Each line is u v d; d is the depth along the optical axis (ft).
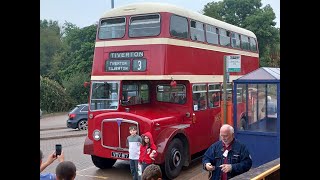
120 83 35.78
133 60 35.19
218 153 16.29
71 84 137.28
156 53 34.09
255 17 125.49
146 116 33.35
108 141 33.99
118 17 36.40
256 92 30.37
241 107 31.07
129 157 31.58
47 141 65.46
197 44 39.09
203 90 40.29
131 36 35.50
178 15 35.76
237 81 30.96
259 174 13.73
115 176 36.27
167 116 34.86
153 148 30.45
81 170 39.32
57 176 12.45
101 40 37.24
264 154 29.78
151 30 34.60
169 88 38.73
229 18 135.33
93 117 36.50
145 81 39.55
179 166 34.68
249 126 30.71
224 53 45.98
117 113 33.60
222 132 15.97
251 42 56.34
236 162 15.89
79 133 73.61
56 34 152.87
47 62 146.72
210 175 16.61
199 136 39.19
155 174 12.49
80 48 152.87
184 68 36.47
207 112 41.09
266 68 31.24
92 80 37.45
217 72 43.88
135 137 31.14
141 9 35.32
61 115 125.70
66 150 54.75
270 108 29.76
